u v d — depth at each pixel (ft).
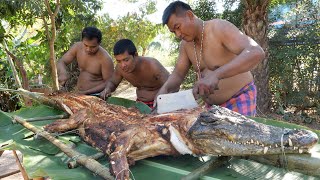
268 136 6.67
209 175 7.36
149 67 13.20
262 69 25.98
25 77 25.18
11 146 9.18
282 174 7.27
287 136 6.53
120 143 7.77
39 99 13.69
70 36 34.81
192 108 8.85
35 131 10.18
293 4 29.66
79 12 24.48
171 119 8.38
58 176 7.32
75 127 10.38
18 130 11.30
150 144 8.06
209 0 31.81
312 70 26.73
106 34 40.83
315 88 27.07
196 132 7.44
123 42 12.37
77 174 7.62
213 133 7.23
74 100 12.35
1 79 30.19
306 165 6.72
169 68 44.16
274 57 28.12
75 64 33.81
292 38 27.27
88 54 14.66
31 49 29.45
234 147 7.06
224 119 7.23
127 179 6.98
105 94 13.91
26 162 8.45
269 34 28.84
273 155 7.16
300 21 28.19
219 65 10.66
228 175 7.32
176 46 35.96
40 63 30.63
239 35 9.86
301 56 27.20
